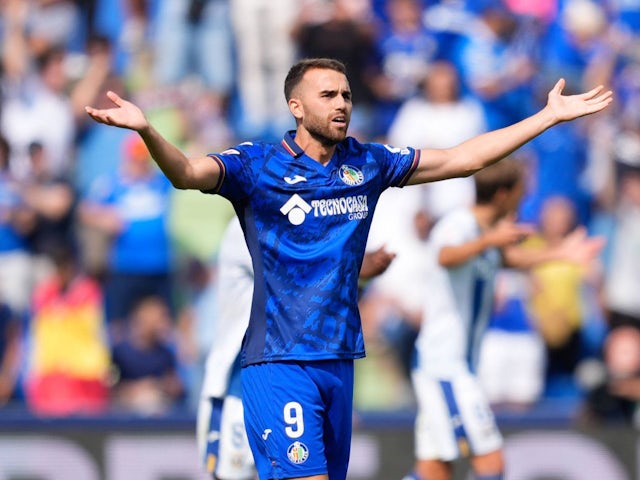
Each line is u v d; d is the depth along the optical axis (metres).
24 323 34.81
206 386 21.14
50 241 35.94
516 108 40.59
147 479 29.12
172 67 40.12
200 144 38.25
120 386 33.91
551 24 42.62
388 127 39.72
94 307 34.81
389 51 40.59
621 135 40.44
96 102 39.16
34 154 37.53
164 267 35.84
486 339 34.59
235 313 20.75
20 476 28.98
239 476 21.02
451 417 23.86
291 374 16.19
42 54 39.56
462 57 40.75
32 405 33.41
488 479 23.83
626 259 38.00
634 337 34.59
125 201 36.03
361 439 29.42
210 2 40.56
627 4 44.16
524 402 33.75
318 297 16.06
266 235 16.12
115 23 41.09
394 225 36.41
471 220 23.98
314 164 16.23
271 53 40.22
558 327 35.69
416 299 35.75
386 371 35.00
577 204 39.22
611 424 29.56
